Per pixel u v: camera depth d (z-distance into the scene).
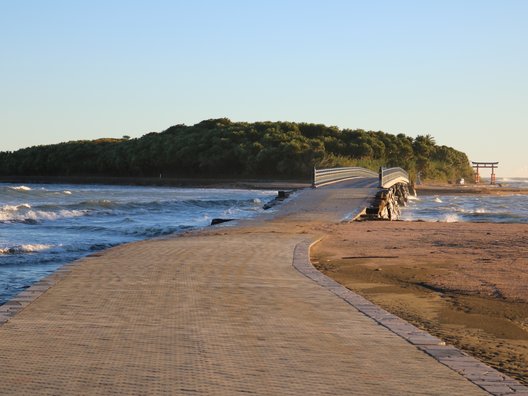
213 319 10.39
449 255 21.17
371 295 14.10
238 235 26.14
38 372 7.30
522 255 21.22
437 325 11.23
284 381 7.11
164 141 186.75
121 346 8.52
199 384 6.92
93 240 30.94
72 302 11.70
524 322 11.62
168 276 14.98
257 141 174.88
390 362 7.98
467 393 6.81
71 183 180.62
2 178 194.50
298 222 33.53
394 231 29.70
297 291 13.23
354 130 190.25
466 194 133.25
